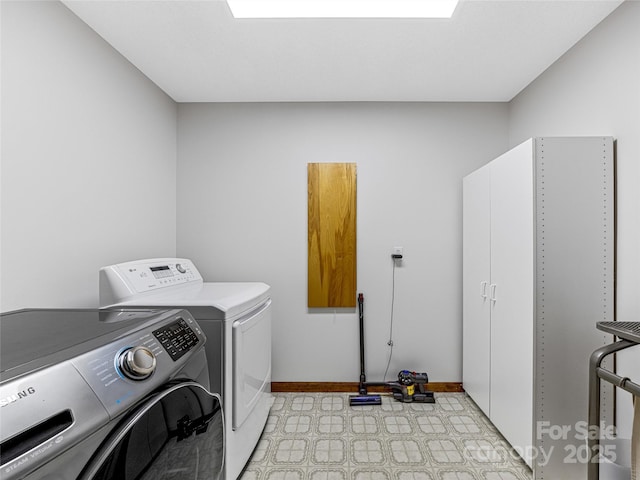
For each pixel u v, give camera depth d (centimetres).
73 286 163
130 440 75
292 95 254
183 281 206
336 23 169
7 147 131
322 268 267
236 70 217
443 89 243
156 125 239
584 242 162
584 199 162
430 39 182
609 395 161
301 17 164
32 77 141
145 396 83
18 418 54
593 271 162
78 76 166
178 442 95
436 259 267
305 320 270
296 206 270
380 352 268
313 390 267
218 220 271
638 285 150
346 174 266
